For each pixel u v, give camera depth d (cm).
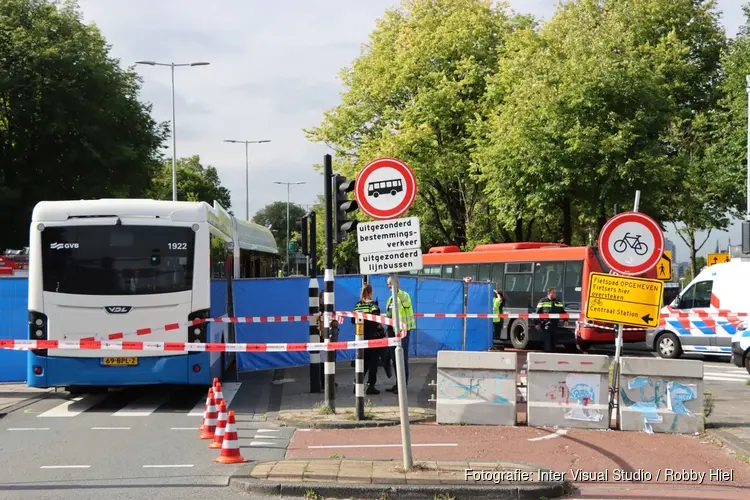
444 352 1123
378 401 1344
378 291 2044
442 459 872
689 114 3716
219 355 1535
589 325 2234
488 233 3931
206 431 1041
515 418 1109
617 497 748
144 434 1067
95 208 1311
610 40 3056
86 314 1295
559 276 2373
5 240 3862
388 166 837
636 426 1080
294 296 1861
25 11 3900
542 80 3014
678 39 3675
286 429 1102
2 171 3766
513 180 3147
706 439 1034
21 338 1623
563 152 2906
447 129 3834
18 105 3641
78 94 3747
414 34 3875
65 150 3809
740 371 1939
